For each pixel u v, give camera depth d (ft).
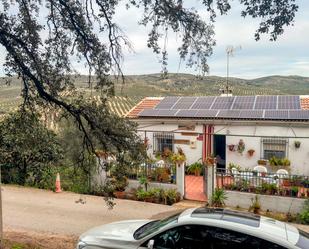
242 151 61.11
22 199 48.60
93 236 21.44
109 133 29.43
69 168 55.36
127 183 52.60
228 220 18.99
